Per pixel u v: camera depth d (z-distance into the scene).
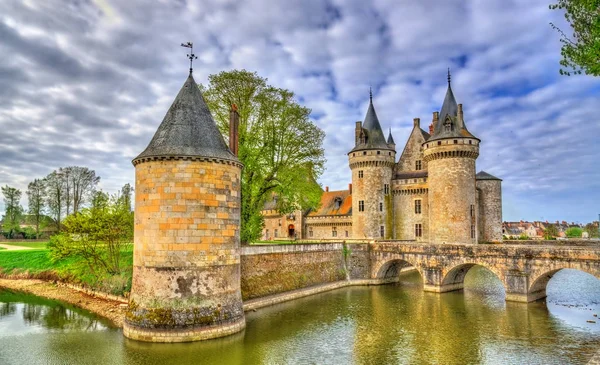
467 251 32.25
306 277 33.84
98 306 25.42
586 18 13.62
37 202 64.62
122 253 32.28
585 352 18.48
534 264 28.84
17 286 33.06
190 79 21.31
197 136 19.58
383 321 23.78
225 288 19.28
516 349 18.89
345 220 59.53
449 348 18.97
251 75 32.78
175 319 17.92
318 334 20.88
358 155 50.84
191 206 18.58
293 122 34.84
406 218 51.22
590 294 32.78
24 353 17.05
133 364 15.91
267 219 68.75
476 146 43.81
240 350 17.91
